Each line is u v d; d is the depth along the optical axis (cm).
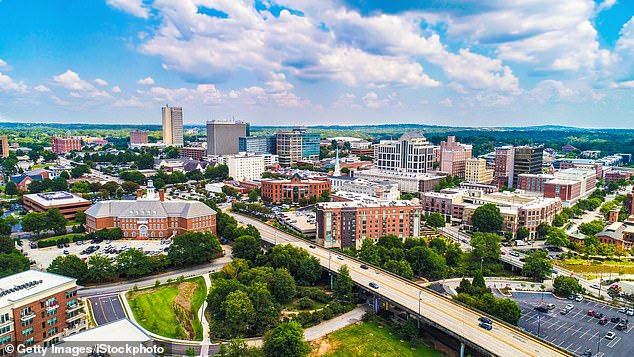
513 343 14825
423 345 17388
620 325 18625
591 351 16738
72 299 16925
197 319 19038
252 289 19325
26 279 16988
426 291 19962
